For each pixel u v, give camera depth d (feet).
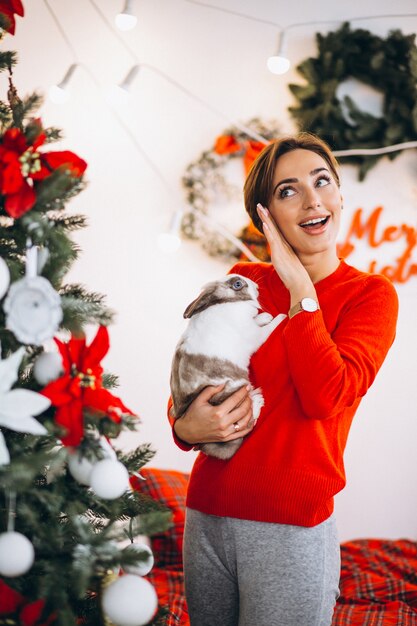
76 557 4.20
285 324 5.61
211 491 5.36
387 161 11.22
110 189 11.46
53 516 4.58
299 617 5.03
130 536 4.44
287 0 11.37
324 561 5.17
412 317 11.16
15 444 4.41
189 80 11.46
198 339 5.65
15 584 4.26
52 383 4.31
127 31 11.41
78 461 4.48
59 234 4.53
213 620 5.51
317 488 5.09
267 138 11.27
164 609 4.71
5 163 4.28
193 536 5.53
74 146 11.42
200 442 5.37
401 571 9.32
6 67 5.13
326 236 5.72
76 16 11.44
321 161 5.83
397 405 11.14
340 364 5.03
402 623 7.90
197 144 11.45
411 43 11.02
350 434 11.16
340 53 11.12
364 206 11.23
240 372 5.56
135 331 11.44
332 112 11.05
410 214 11.24
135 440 11.37
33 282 4.17
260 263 6.55
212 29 11.43
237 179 11.39
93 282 11.44
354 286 5.58
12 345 4.55
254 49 11.40
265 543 5.14
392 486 11.13
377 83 11.09
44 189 4.36
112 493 4.32
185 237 11.42
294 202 5.74
